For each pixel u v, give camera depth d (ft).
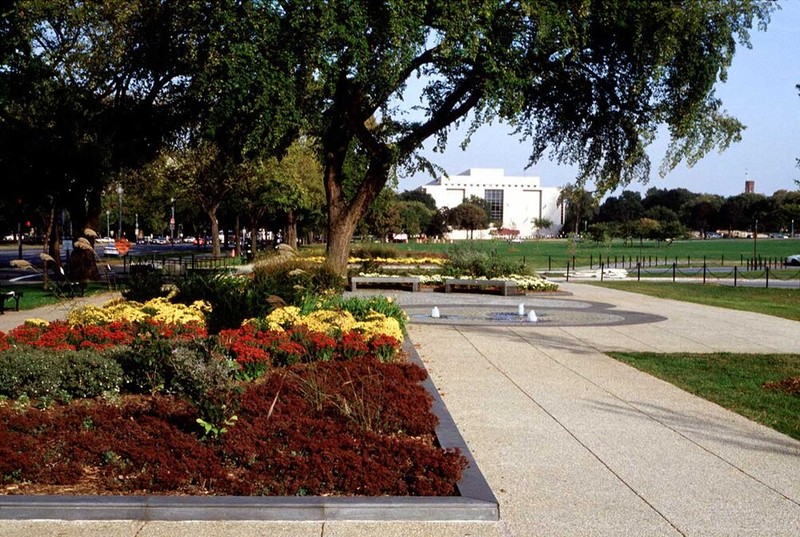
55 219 103.55
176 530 16.14
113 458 19.56
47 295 78.74
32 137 85.05
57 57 89.45
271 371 31.45
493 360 39.40
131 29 86.79
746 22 61.87
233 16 55.47
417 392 27.50
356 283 90.22
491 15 54.39
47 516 16.61
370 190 67.87
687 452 22.79
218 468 18.63
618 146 68.69
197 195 155.12
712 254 231.50
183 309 43.14
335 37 54.65
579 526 16.78
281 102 56.75
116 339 34.47
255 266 79.87
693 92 62.59
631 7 58.80
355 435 21.49
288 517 16.88
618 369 37.47
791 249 280.92
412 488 18.04
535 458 21.93
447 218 465.06
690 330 54.13
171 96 91.91
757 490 19.35
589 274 125.80
